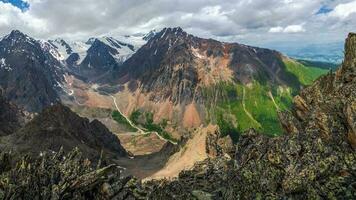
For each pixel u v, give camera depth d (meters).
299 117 81.75
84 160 87.94
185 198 71.81
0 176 76.00
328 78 81.38
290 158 62.62
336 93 69.62
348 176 55.59
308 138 64.81
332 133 63.28
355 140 58.75
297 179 58.38
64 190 74.81
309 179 57.56
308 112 79.44
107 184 78.31
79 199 74.88
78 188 76.69
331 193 54.44
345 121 62.84
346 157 57.53
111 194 77.06
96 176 78.44
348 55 76.75
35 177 76.25
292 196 57.66
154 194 80.00
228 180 73.44
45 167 81.06
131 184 81.06
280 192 59.56
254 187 62.66
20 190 71.25
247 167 68.31
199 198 69.88
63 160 86.44
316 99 78.94
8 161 87.38
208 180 81.75
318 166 58.25
